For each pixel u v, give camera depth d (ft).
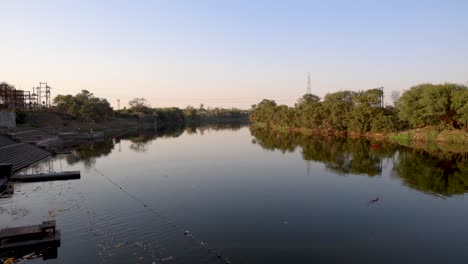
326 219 81.97
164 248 63.16
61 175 129.90
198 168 155.33
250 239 68.49
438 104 252.01
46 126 346.13
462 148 226.58
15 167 150.00
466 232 73.56
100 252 60.85
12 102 363.76
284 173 141.90
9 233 63.16
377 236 71.26
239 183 122.11
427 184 120.47
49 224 65.36
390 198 101.55
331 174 139.54
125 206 91.30
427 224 78.64
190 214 84.89
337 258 60.39
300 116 443.32
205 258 59.16
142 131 468.34
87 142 295.48
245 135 383.45
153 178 131.44
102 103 471.21
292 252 62.80
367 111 325.42
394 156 191.31
